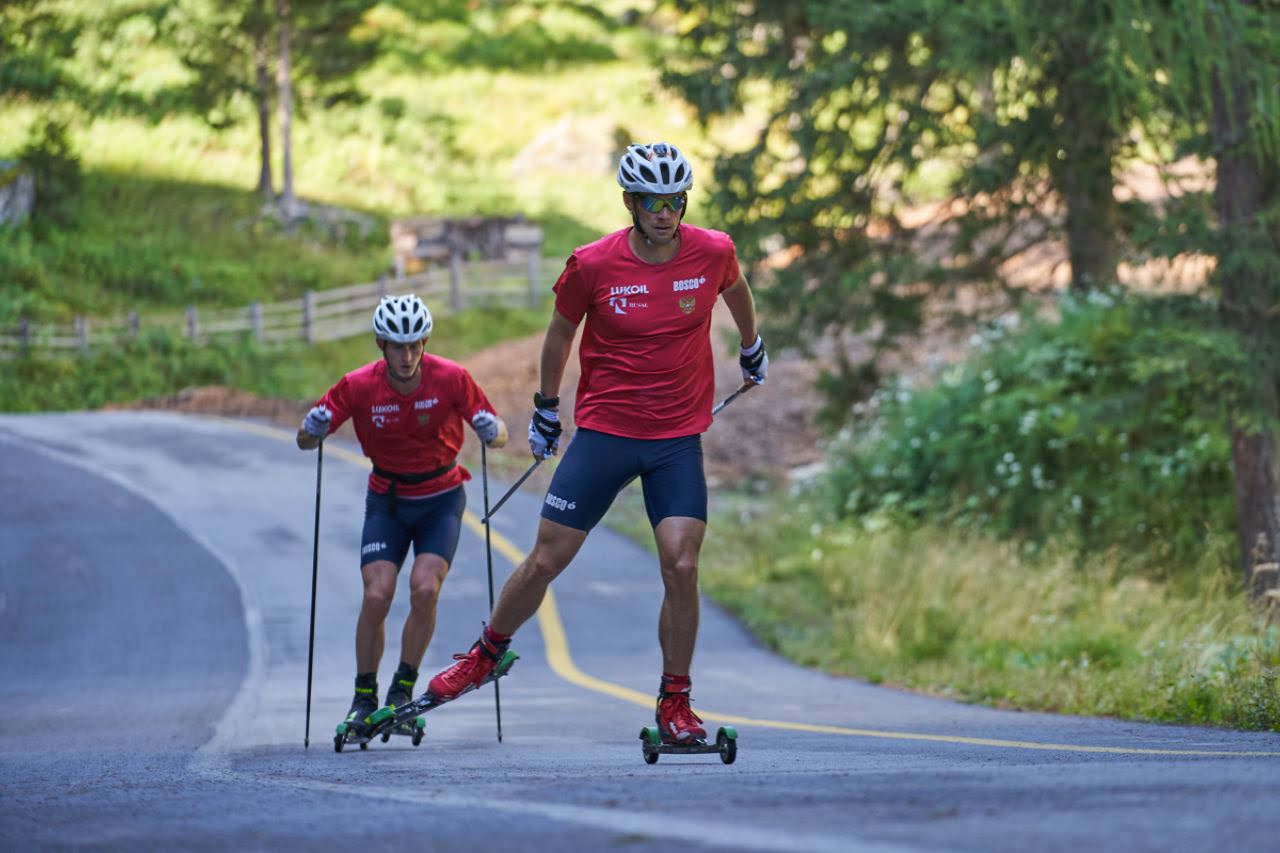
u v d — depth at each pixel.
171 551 58.16
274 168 159.00
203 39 148.00
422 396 22.81
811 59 71.44
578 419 16.39
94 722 28.45
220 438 85.38
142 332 117.44
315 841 8.31
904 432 65.62
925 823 7.62
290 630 46.72
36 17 160.50
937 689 36.72
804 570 59.16
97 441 84.50
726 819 8.08
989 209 63.53
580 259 15.87
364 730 20.11
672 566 15.70
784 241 68.50
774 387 95.19
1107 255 62.25
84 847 8.52
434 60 188.12
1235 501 47.06
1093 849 6.50
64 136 141.62
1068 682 33.44
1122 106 51.62
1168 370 44.50
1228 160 44.00
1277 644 31.59
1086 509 56.75
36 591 51.78
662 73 73.44
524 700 33.28
